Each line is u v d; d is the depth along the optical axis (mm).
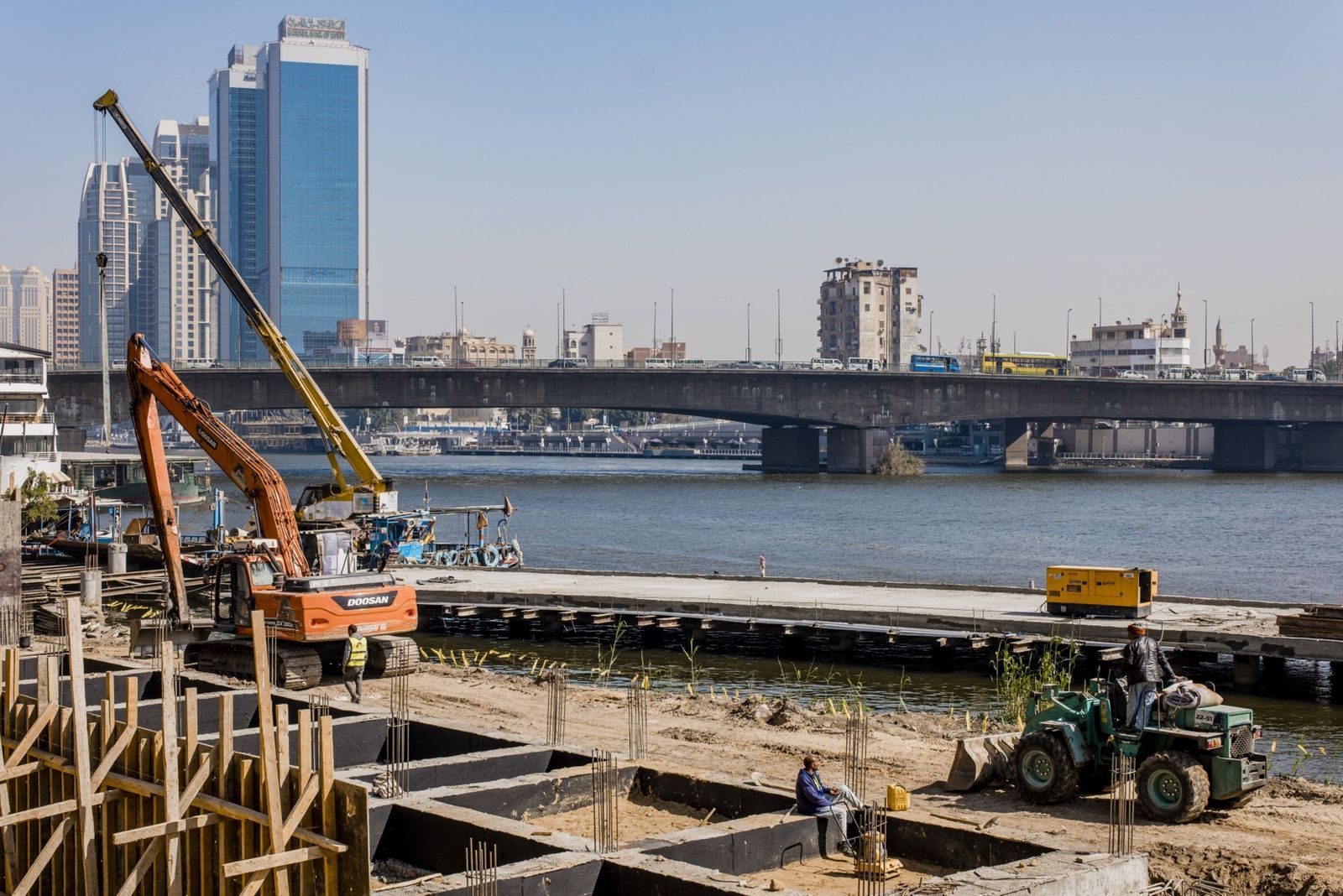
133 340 41094
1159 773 22109
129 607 56188
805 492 154625
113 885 20016
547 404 162750
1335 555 90812
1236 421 192250
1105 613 46688
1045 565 83312
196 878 18734
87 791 20016
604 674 42719
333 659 37250
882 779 25297
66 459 99125
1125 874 17906
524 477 184375
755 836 19703
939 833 19938
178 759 19375
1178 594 70375
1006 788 24453
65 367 140625
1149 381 181250
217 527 75000
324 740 17391
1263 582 75938
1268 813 22719
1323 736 35094
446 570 63875
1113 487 164500
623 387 165750
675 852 18859
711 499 141625
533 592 53969
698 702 34000
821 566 82625
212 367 149750
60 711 21359
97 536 71312
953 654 46688
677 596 53938
